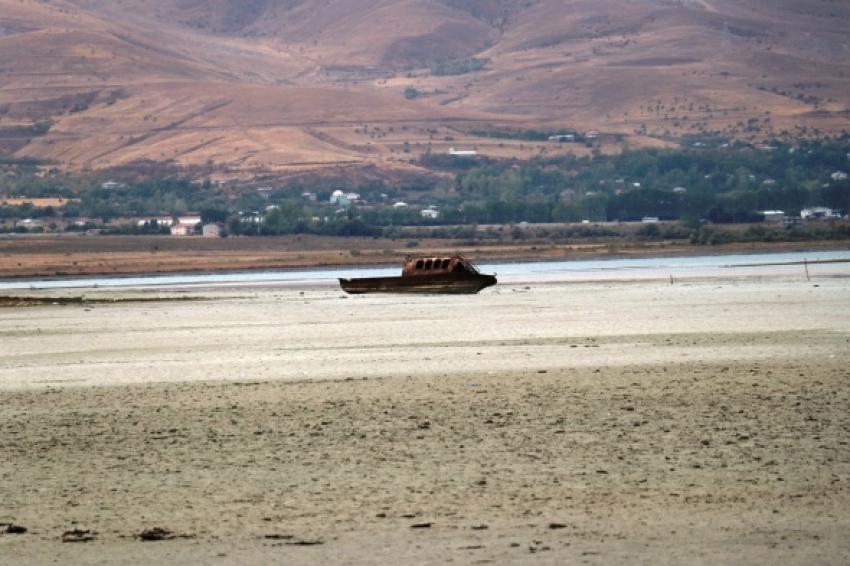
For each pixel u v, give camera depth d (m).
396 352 172.38
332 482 82.75
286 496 79.25
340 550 66.50
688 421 101.25
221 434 102.38
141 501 79.06
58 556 66.81
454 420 105.44
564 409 109.56
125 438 102.00
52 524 73.81
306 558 65.12
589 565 62.38
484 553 65.06
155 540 69.75
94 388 138.50
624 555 64.00
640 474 82.31
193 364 163.88
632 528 69.31
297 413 112.50
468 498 77.25
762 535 67.25
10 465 91.62
